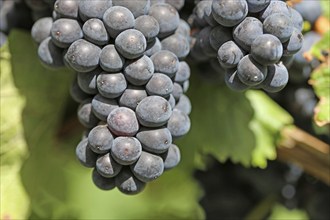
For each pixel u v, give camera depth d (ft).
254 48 1.51
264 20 1.53
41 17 1.73
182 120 1.58
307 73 1.85
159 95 1.54
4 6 1.86
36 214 1.94
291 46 1.54
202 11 1.61
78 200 2.53
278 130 1.93
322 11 1.84
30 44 1.86
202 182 2.10
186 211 2.21
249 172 2.05
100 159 1.54
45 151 1.94
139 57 1.53
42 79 1.88
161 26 1.57
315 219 2.05
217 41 1.56
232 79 1.56
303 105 1.95
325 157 1.92
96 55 1.54
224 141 1.92
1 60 1.85
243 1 1.52
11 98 1.86
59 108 1.91
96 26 1.53
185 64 1.61
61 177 2.02
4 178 1.87
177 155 1.59
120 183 1.56
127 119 1.52
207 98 1.90
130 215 2.74
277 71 1.55
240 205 2.09
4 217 1.85
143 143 1.53
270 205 2.08
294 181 2.06
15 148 1.88
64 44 1.56
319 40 1.80
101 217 2.72
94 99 1.56
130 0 1.54
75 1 1.56
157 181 2.18
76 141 1.99
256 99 1.94
